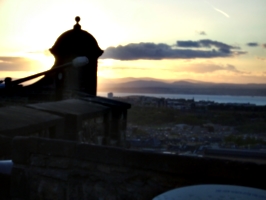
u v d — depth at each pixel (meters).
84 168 4.37
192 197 3.21
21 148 4.64
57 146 4.47
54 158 4.50
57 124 6.52
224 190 3.35
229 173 3.72
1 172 4.73
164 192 3.64
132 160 4.11
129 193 4.15
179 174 3.92
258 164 3.64
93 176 4.32
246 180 3.67
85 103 9.33
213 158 3.82
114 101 10.30
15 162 4.66
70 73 11.20
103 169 4.27
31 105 7.17
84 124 7.95
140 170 4.10
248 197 3.19
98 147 4.28
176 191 3.35
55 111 7.04
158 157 4.00
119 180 4.19
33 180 4.58
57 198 4.47
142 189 4.09
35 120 5.94
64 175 4.43
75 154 4.39
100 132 9.25
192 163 3.87
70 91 10.92
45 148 4.52
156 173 4.03
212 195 3.25
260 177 3.62
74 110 7.73
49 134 6.44
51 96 11.14
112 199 4.23
